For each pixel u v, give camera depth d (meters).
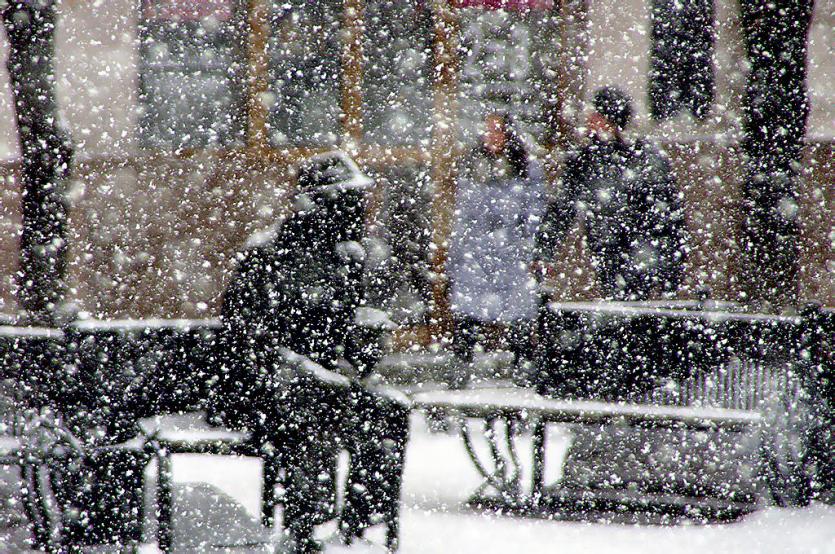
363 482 12.91
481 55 30.67
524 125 30.44
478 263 25.89
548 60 30.45
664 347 16.73
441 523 14.09
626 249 24.98
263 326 12.67
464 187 26.06
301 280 12.73
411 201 30.12
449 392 16.05
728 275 27.47
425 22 30.98
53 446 12.80
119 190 28.98
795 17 25.97
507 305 25.80
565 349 16.72
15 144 26.69
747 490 16.31
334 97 30.86
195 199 29.47
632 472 17.02
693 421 15.12
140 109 29.83
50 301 24.70
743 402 16.58
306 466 12.87
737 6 28.41
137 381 12.79
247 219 29.67
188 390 12.76
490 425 15.55
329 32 31.12
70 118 29.06
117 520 12.86
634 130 29.31
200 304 29.22
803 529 14.55
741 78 28.30
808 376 16.64
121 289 28.83
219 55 30.27
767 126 26.59
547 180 29.73
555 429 20.53
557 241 25.73
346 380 12.78
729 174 28.00
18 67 24.09
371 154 30.50
